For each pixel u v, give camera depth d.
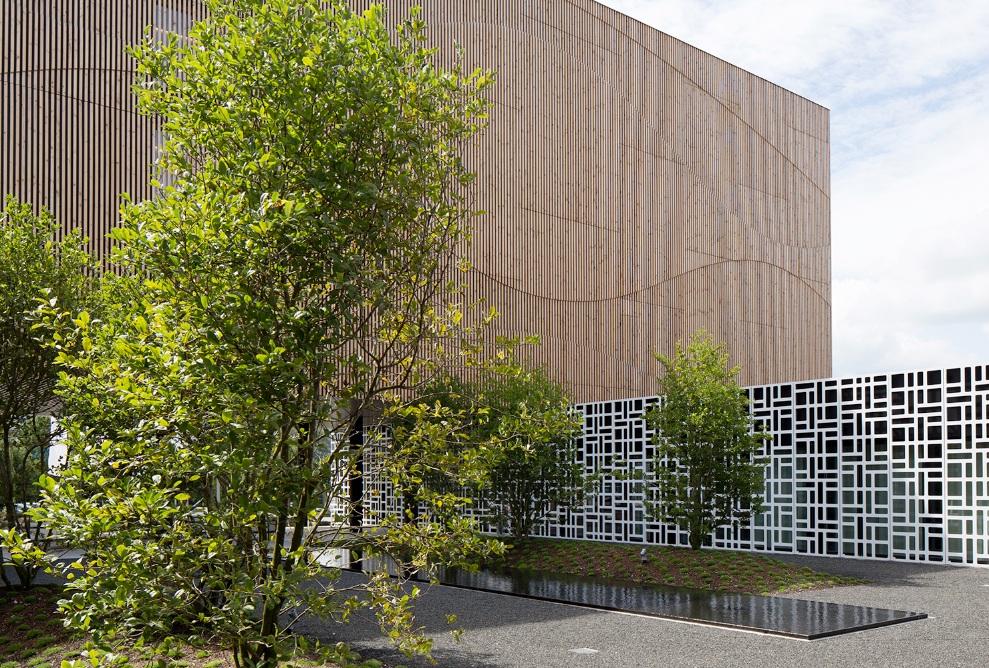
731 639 8.69
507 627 9.45
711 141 31.59
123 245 5.39
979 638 8.62
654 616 10.11
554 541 19.05
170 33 5.51
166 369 4.64
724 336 31.05
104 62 18.23
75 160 17.72
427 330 5.95
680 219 30.16
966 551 15.23
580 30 27.95
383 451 6.08
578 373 26.58
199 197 4.84
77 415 7.16
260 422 4.64
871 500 16.66
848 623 9.27
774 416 18.41
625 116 28.92
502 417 6.37
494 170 25.20
